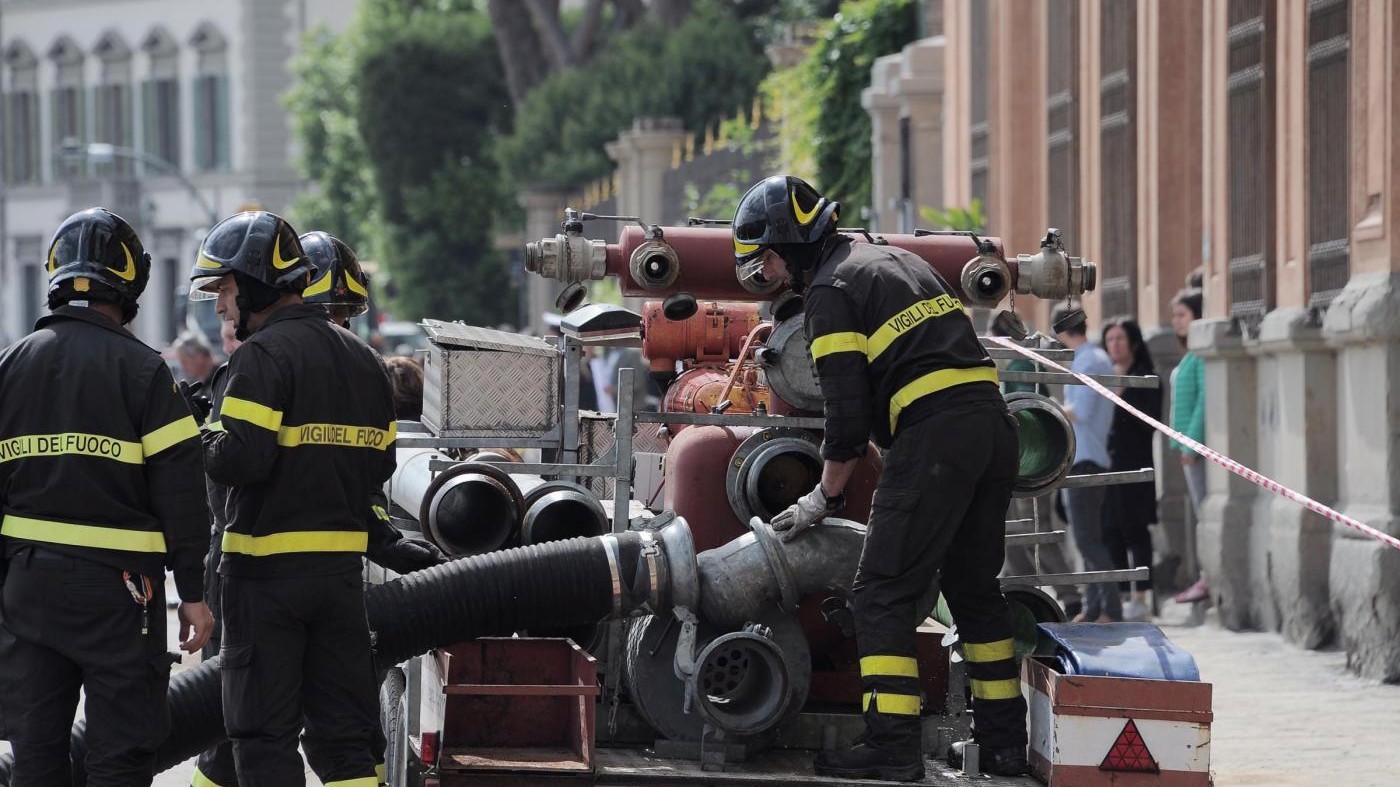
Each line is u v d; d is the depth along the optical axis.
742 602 11.76
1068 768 11.46
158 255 145.75
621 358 35.56
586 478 14.59
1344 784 14.52
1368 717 16.92
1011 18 30.94
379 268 90.38
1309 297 20.84
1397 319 18.55
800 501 11.88
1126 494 22.00
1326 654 20.22
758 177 44.62
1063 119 29.58
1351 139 19.72
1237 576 22.48
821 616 12.52
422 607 11.59
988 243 13.59
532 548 11.80
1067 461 13.12
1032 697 11.98
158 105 145.12
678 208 51.47
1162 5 25.91
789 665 11.83
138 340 11.24
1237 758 15.44
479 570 11.69
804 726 12.17
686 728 11.77
